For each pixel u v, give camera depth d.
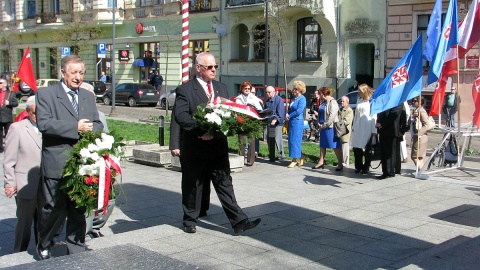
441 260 5.23
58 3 47.47
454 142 11.72
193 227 6.43
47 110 5.14
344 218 7.12
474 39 11.23
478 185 9.48
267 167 12.90
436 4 10.30
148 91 35.53
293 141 12.60
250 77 34.03
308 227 6.69
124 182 10.95
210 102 5.93
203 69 6.25
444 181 9.89
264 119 6.11
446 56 10.89
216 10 35.53
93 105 5.45
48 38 48.09
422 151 12.39
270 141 13.65
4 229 7.75
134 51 41.44
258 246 5.93
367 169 11.82
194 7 36.94
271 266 5.29
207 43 36.69
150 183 10.89
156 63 40.28
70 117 5.21
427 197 8.47
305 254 5.66
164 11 38.81
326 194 8.71
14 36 51.75
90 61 44.34
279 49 32.34
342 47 29.80
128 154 13.55
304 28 31.55
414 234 6.41
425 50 10.29
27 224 6.25
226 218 7.17
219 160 6.32
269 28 30.89
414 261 5.24
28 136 6.07
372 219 7.08
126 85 36.25
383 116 10.38
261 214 7.33
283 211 7.50
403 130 10.52
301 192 10.05
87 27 42.12
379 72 28.58
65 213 5.30
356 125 11.67
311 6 29.27
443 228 6.67
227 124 5.75
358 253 5.70
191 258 5.52
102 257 3.52
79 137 5.11
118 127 21.05
